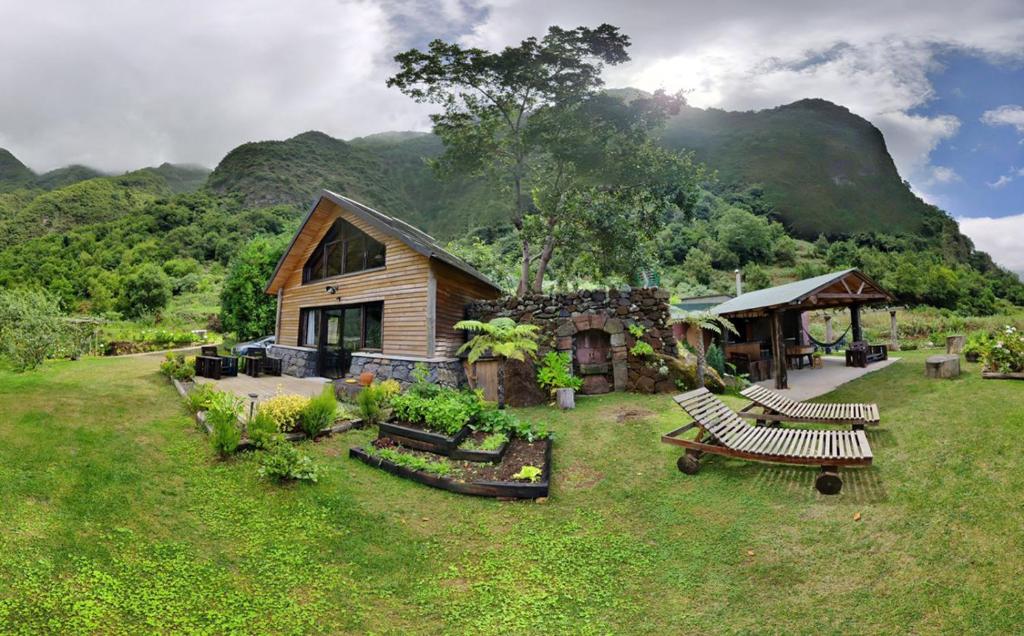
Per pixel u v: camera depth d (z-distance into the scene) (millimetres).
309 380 14297
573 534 5312
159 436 6934
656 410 9469
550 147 18141
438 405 7996
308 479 5965
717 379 11375
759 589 4156
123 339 21250
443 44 17797
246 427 7277
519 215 20016
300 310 17109
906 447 6457
